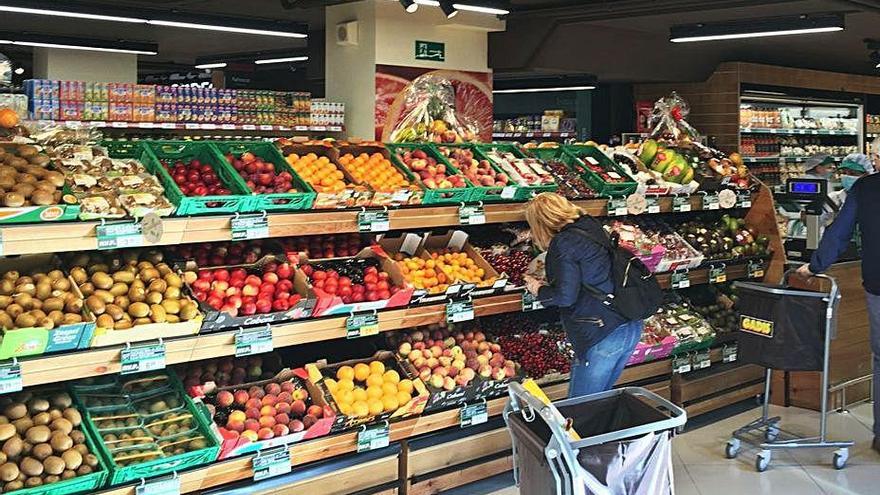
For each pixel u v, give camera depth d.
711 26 8.91
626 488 3.02
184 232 3.91
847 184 6.92
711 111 11.34
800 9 8.40
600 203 5.78
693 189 6.34
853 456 5.48
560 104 13.78
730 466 5.30
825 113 13.74
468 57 8.45
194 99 8.55
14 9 7.79
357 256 4.76
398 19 7.88
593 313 4.47
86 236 3.60
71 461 3.42
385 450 4.42
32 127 4.11
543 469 3.10
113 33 11.67
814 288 6.39
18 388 3.37
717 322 6.64
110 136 8.77
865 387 6.73
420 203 4.80
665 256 6.05
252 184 4.31
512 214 5.23
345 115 8.12
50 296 3.59
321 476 4.13
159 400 3.92
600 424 3.49
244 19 9.55
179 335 3.80
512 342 5.20
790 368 5.27
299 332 4.20
